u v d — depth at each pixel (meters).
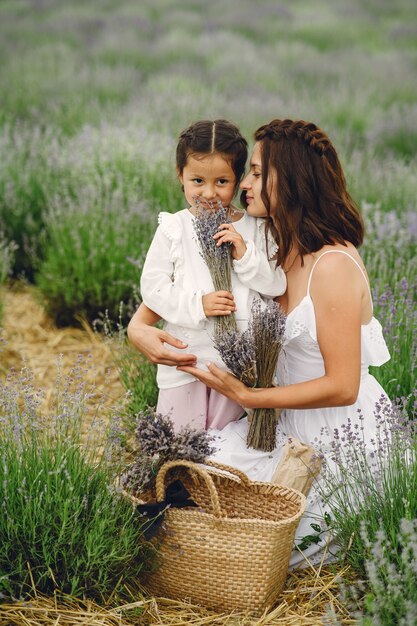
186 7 20.72
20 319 4.86
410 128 8.80
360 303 2.54
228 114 8.89
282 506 2.49
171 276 2.73
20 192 5.74
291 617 2.30
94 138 6.43
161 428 2.37
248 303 2.63
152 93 10.22
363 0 22.06
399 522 2.30
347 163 6.55
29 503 2.20
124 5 20.58
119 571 2.35
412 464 2.48
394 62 13.39
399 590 2.08
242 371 2.49
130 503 2.32
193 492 2.58
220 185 2.68
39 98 9.95
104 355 4.35
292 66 13.44
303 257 2.61
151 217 4.96
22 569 2.26
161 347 2.64
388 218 4.89
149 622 2.28
